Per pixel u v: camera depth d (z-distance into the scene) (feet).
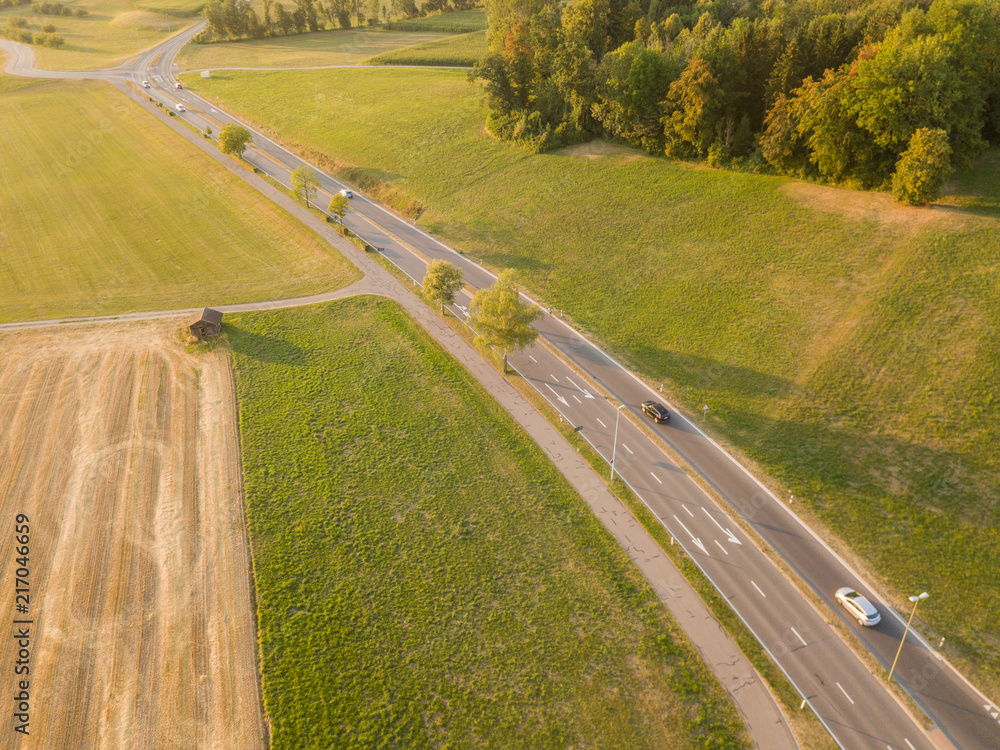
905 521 164.66
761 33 300.61
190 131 456.45
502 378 227.61
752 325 231.30
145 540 170.19
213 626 149.18
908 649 139.85
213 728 130.31
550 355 236.02
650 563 161.68
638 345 235.20
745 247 265.95
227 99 508.94
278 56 609.42
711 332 233.55
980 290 217.15
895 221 254.27
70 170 414.82
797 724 127.95
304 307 271.90
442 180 357.61
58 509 179.63
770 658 139.54
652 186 315.37
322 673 139.74
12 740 128.57
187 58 617.21
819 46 289.74
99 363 239.71
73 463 195.00
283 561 164.25
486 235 311.68
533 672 139.03
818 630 144.77
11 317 272.92
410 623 149.79
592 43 389.80
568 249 291.38
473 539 169.68
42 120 491.72
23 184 400.06
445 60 540.52
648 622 147.84
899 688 132.98
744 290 246.47
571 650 142.82
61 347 249.55
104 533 172.24
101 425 209.97
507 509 178.09
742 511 172.86
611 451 195.11
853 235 253.85
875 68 248.93
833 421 192.65
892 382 198.59
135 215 360.28
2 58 635.66
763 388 208.13
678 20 387.96
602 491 182.39
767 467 184.14
